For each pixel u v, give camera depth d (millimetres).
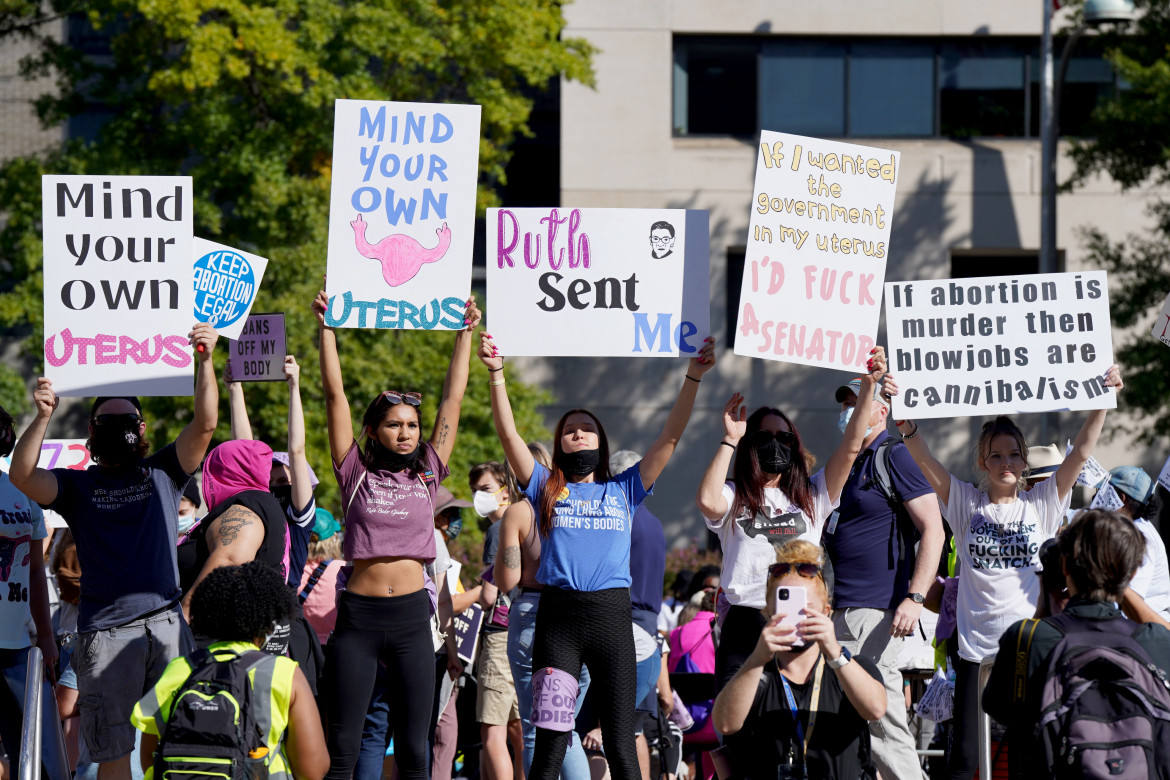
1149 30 30125
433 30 28531
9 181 28234
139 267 10742
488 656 12578
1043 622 7570
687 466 34031
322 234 27562
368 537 10008
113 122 28109
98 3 27828
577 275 11086
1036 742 7281
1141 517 11758
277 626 10406
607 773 11719
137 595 10086
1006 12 34281
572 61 29562
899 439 11602
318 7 27109
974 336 11664
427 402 27859
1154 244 31391
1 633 10742
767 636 7992
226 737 7281
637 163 34406
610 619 9891
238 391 11945
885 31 34438
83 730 10008
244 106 28141
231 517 10305
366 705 9984
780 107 34812
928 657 14227
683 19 34438
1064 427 32750
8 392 30266
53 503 10062
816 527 10617
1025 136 34781
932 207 34531
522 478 10523
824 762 8047
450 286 10969
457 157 11047
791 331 11125
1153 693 7203
